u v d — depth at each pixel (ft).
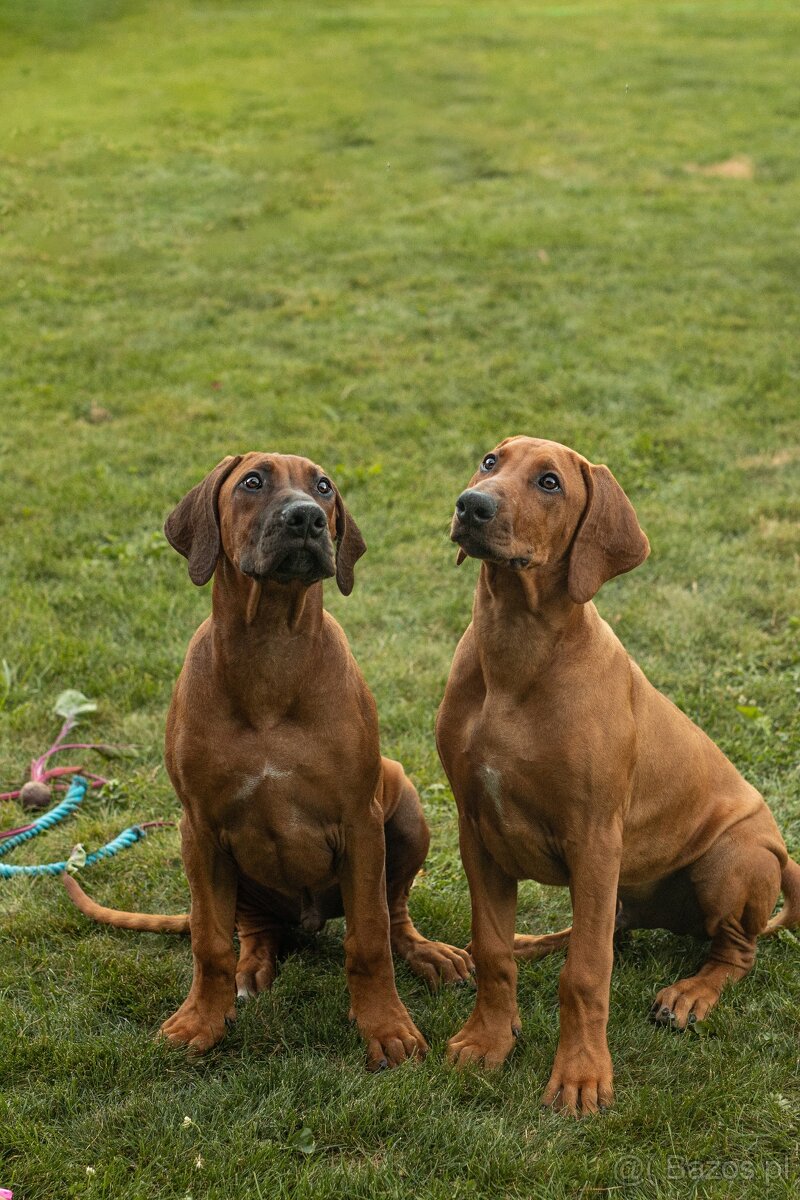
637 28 85.56
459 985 13.99
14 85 73.20
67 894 15.34
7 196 53.72
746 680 20.75
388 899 14.71
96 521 26.94
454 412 33.32
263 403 34.06
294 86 71.97
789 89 69.21
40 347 38.70
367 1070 12.47
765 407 32.94
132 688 20.54
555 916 15.53
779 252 45.73
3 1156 11.12
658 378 35.19
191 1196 10.64
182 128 64.13
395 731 19.67
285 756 12.47
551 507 12.23
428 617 23.25
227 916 13.10
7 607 23.09
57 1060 12.37
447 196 54.29
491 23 88.12
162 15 91.81
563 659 12.36
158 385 35.81
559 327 39.65
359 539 13.71
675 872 14.29
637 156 58.70
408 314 41.22
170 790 18.07
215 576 12.85
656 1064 12.41
